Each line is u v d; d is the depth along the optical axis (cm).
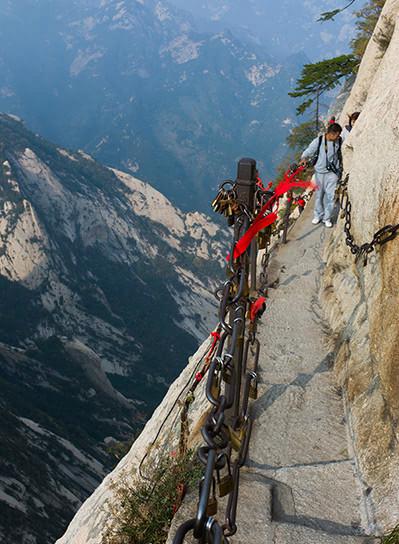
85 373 15212
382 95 562
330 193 899
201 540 175
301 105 2873
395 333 384
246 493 377
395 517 334
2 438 8169
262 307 369
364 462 398
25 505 6931
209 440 193
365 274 538
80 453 10119
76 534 687
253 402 504
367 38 2531
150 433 784
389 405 392
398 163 440
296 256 886
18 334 17488
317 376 542
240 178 346
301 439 452
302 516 369
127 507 447
